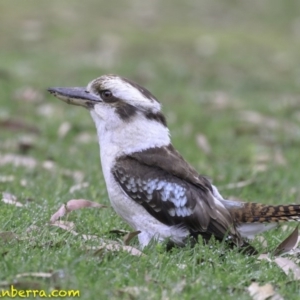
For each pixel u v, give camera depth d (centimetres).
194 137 1834
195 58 2677
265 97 2305
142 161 991
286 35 3098
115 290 818
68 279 827
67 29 2889
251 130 1914
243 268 907
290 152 1723
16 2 3141
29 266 852
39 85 2227
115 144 1005
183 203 972
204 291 831
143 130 1005
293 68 2650
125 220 1017
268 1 3544
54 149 1620
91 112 1034
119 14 3194
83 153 1605
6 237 946
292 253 988
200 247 948
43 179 1356
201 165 1558
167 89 2319
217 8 3428
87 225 1043
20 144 1598
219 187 1368
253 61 2686
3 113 1902
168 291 830
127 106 1009
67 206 1063
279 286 875
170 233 981
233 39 2919
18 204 1127
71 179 1388
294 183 1452
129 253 922
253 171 1491
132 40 2808
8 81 2245
